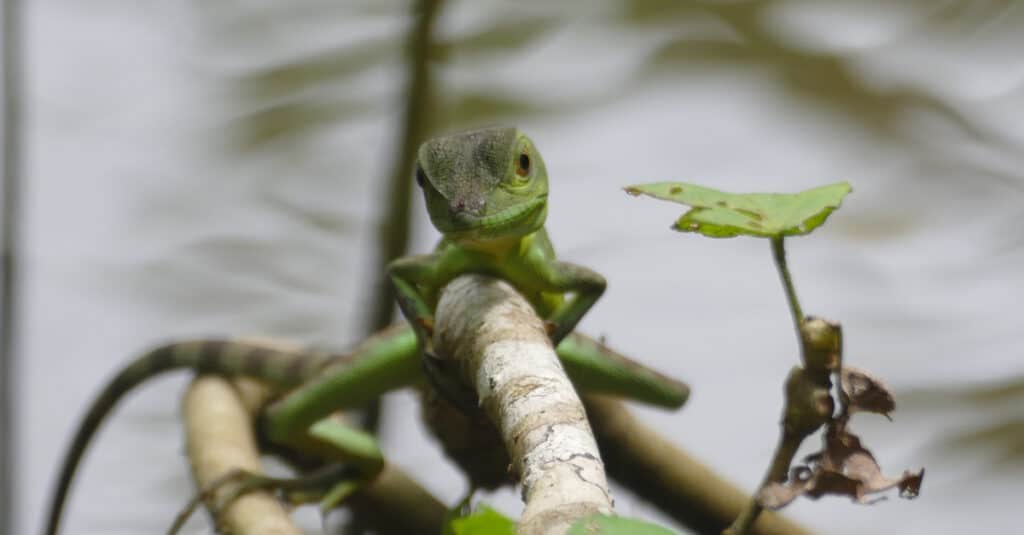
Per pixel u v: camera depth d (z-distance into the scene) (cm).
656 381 572
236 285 1288
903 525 1113
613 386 566
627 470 625
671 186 336
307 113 1302
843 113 1250
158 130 1340
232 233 1304
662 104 1291
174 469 1181
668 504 630
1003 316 1166
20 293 781
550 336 500
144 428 1205
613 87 1275
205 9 1324
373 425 786
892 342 1181
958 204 1238
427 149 502
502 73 1255
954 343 1163
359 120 1288
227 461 568
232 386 646
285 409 585
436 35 777
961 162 1227
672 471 619
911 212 1250
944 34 1205
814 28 1215
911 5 1205
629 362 566
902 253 1236
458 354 400
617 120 1298
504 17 1238
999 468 1120
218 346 655
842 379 318
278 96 1302
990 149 1213
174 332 1273
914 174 1249
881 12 1212
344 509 681
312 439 600
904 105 1229
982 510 1116
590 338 561
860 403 317
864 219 1258
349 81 1278
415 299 506
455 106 1261
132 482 1169
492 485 550
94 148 1323
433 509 630
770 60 1246
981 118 1209
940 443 1138
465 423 537
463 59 1238
